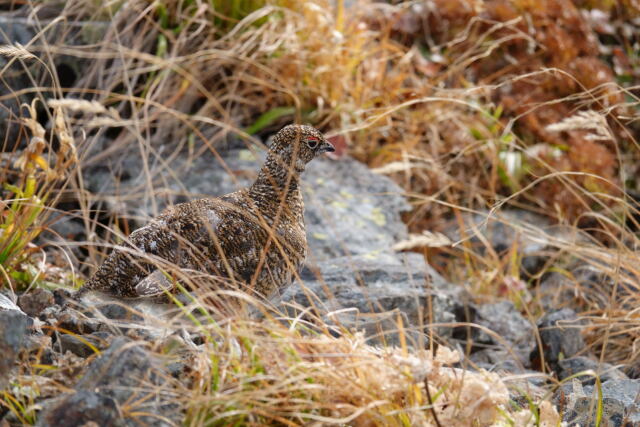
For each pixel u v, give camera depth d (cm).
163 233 732
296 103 1227
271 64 1241
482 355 942
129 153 1166
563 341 882
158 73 1197
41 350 624
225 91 1248
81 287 747
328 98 1262
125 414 552
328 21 1263
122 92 1188
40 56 1138
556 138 1350
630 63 1511
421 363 567
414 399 605
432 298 927
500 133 1359
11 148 1099
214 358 599
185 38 1185
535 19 1413
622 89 884
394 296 898
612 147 1402
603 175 1320
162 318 715
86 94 1165
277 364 593
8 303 690
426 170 1291
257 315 770
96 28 1178
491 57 1416
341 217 1134
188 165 1125
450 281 1182
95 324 700
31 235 832
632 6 1579
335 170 1216
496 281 1135
